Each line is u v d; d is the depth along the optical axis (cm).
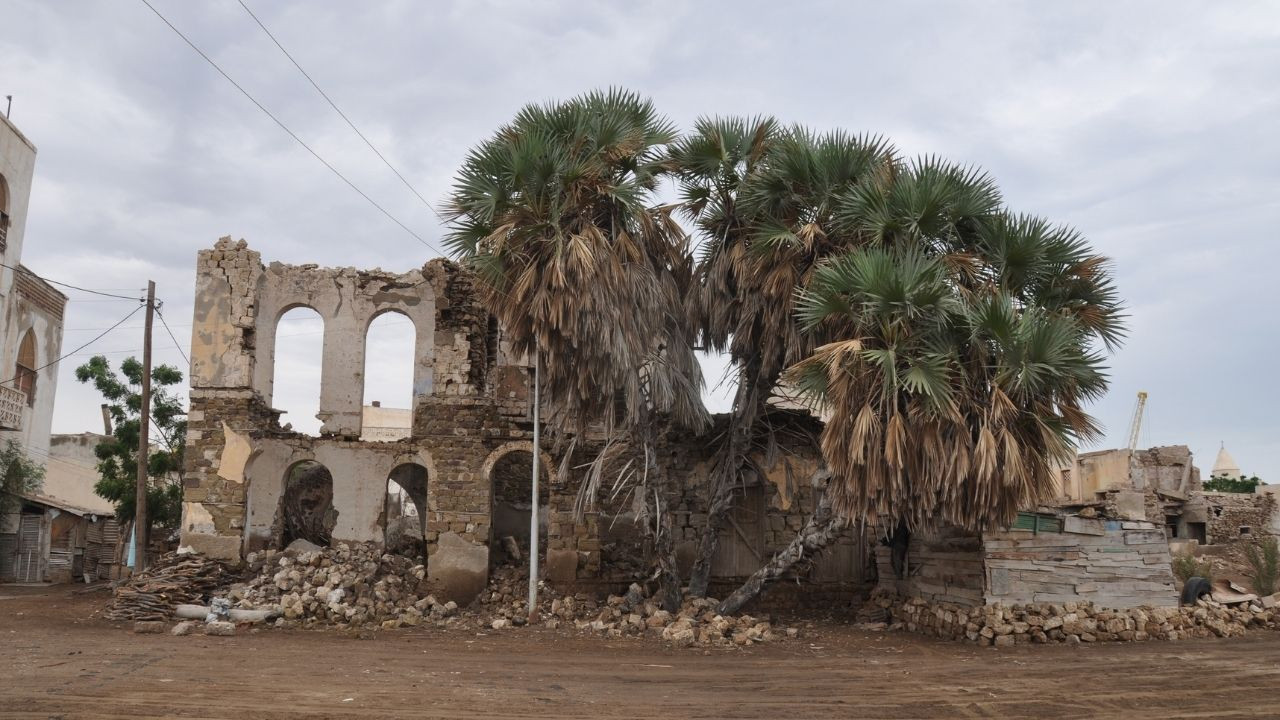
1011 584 1689
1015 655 1496
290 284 2300
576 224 1764
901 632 1875
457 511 2188
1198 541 2975
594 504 2183
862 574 2280
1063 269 1645
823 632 1852
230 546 2112
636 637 1717
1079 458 2862
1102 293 1645
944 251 1653
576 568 2180
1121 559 1742
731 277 1838
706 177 1862
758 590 1828
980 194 1652
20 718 888
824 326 1641
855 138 1756
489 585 2186
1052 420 1486
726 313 1844
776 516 2241
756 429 2162
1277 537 2698
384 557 2153
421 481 2711
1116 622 1667
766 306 1742
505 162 1753
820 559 2272
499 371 2262
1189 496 2997
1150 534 1762
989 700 1102
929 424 1452
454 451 2211
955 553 1798
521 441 2236
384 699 1024
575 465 2217
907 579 2006
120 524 3038
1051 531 1725
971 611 1722
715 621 1712
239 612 1834
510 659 1415
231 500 2131
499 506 2630
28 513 3400
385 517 2211
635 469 1948
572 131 1798
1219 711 1041
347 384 2283
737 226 1858
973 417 1492
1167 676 1268
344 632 1761
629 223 1803
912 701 1093
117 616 1883
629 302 1711
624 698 1079
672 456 2273
